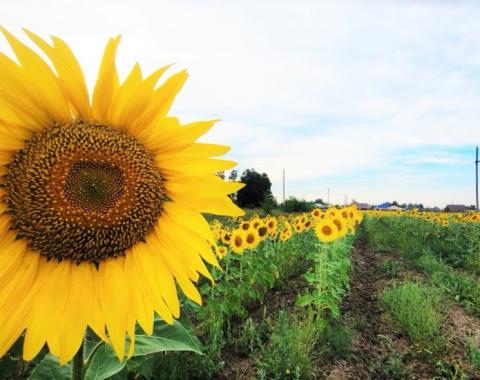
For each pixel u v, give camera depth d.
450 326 7.73
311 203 60.59
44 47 1.69
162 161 1.99
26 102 1.71
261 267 9.56
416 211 33.59
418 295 8.09
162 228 1.97
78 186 1.82
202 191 1.96
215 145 1.96
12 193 1.74
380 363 6.29
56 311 1.70
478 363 6.03
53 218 1.76
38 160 1.76
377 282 11.92
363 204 97.81
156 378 4.15
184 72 1.87
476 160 53.97
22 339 2.96
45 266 1.78
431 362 6.32
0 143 1.70
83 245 1.81
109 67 1.77
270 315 8.33
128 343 1.92
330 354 6.46
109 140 1.87
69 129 1.83
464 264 14.70
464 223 22.17
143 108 1.86
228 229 12.72
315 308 8.71
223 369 5.77
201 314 6.79
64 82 1.75
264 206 39.19
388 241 21.77
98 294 1.81
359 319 8.19
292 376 5.55
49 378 1.84
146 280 1.89
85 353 2.30
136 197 1.91
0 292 1.66
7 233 1.74
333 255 10.20
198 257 1.95
